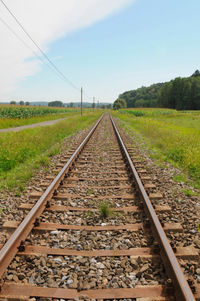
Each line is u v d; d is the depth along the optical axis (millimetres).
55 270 2631
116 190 5109
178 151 8828
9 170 7035
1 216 3895
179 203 4508
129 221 3734
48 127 16734
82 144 10125
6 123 20484
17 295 2270
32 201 4527
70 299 2240
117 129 18234
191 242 3184
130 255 2873
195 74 151000
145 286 2363
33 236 3307
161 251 2838
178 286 2182
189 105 110938
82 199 4617
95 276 2547
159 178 6098
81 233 3395
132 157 8289
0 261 2500
